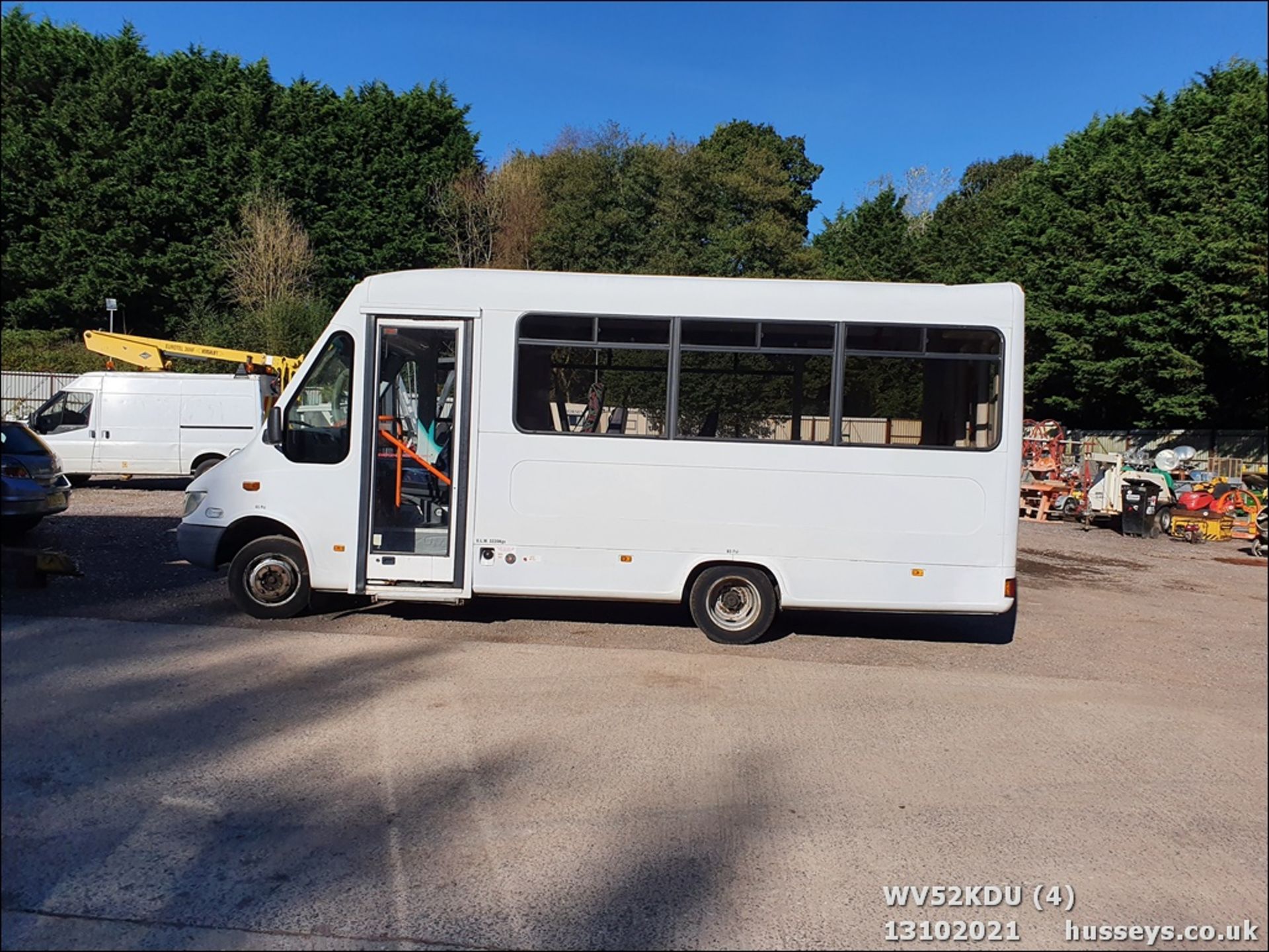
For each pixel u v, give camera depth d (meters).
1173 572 13.22
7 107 38.50
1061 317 28.94
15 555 8.57
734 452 7.47
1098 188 29.62
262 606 7.82
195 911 3.45
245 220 37.97
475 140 46.00
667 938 3.39
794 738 5.53
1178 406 25.91
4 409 30.95
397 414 7.73
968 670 7.28
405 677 6.42
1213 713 6.31
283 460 7.68
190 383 18.22
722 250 36.00
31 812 4.20
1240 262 23.20
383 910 3.50
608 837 4.16
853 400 7.48
